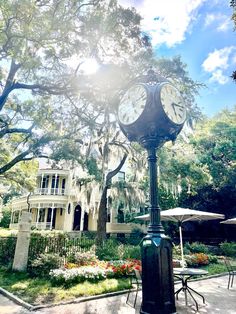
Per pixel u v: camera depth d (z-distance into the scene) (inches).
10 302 216.7
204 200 809.5
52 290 245.3
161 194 738.2
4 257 377.4
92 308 199.3
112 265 332.5
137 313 186.4
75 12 304.7
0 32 271.1
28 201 1015.6
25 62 284.2
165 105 127.1
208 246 689.6
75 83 366.0
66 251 389.4
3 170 435.5
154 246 109.8
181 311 197.5
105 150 551.2
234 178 770.2
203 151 814.5
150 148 128.7
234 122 821.9
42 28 274.5
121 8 330.3
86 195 635.5
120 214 930.1
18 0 247.1
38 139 449.7
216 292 267.4
